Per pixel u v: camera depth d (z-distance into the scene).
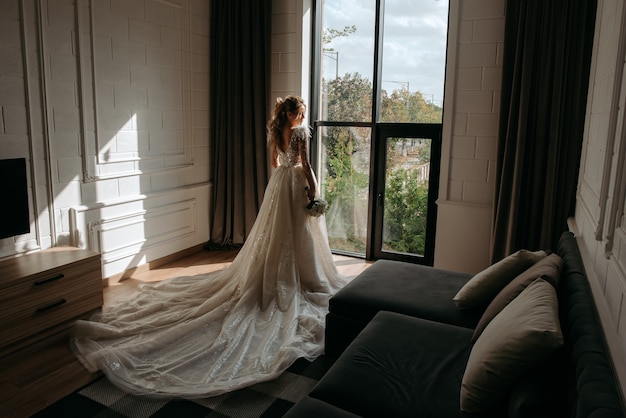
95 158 3.90
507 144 3.92
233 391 2.61
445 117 4.27
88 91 3.78
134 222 4.33
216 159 5.15
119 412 2.43
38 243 3.51
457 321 2.55
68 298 3.20
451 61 4.17
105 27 3.87
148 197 4.43
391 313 2.57
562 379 1.66
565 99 3.70
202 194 5.16
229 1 4.87
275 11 4.93
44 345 3.07
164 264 4.75
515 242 3.98
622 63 1.92
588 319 1.68
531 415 1.50
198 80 4.96
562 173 3.79
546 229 3.86
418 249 4.96
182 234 4.94
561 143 3.76
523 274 2.33
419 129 4.73
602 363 1.38
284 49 4.95
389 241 5.07
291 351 2.90
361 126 5.00
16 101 3.29
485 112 4.14
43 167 3.51
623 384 1.30
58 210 3.65
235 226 5.21
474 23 4.05
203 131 5.11
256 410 2.46
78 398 2.54
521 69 3.81
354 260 5.09
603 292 1.98
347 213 5.23
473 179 4.27
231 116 5.05
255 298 3.58
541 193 3.88
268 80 4.92
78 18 3.63
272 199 3.77
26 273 2.97
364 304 2.79
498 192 4.05
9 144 3.28
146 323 3.28
